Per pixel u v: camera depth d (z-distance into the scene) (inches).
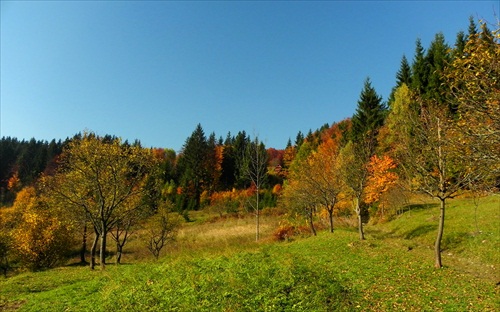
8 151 5196.9
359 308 502.0
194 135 4124.0
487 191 551.8
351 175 1144.8
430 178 751.1
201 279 572.4
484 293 550.3
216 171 3897.6
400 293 565.3
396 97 1943.9
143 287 584.4
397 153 877.2
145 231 1512.1
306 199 1397.6
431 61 2191.2
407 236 1173.7
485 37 362.9
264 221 2186.3
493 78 357.4
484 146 392.5
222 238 1684.3
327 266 764.0
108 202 1125.1
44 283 820.6
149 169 1248.8
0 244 1425.9
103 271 892.0
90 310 531.8
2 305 627.8
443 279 641.0
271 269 590.9
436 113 727.1
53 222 1409.9
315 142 3319.4
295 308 466.6
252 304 474.9
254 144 1792.6
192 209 3196.4
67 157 1115.3
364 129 2415.1
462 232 1000.2
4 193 4217.5
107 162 1075.9
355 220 1791.3
